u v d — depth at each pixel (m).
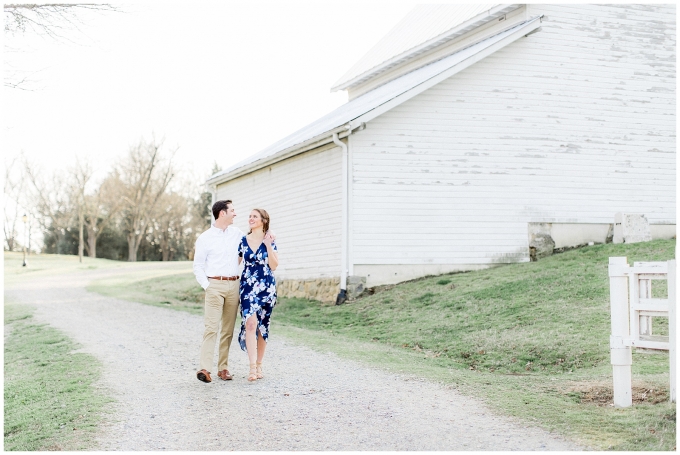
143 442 5.69
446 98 16.08
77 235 65.56
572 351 9.05
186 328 12.84
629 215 16.44
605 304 11.08
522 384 7.53
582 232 17.00
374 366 8.65
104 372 8.61
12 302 20.66
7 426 6.49
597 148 17.34
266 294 7.80
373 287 15.39
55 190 63.69
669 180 18.00
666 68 18.12
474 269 16.06
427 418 6.15
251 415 6.38
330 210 16.03
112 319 14.87
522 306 11.77
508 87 16.62
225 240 7.79
